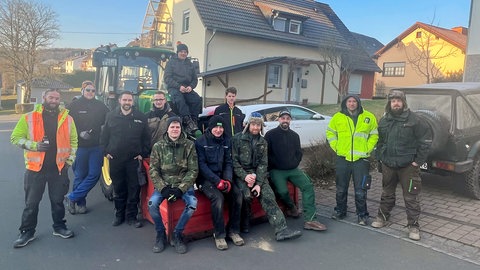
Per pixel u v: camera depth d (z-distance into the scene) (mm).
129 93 4984
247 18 22578
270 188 4941
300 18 24016
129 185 5137
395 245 4598
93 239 4719
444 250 4449
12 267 3918
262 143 4980
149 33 25500
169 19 24109
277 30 23328
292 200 5578
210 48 20828
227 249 4504
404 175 4852
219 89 20969
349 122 5270
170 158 4527
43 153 4469
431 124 5844
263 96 20453
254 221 5363
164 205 4688
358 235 4922
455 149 5930
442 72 30188
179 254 4352
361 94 28078
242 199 4762
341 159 5395
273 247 4566
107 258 4203
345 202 5496
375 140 5176
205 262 4152
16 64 39219
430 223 5238
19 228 4523
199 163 4676
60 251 4348
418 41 33281
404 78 34875
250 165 4926
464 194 6426
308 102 24469
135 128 5020
